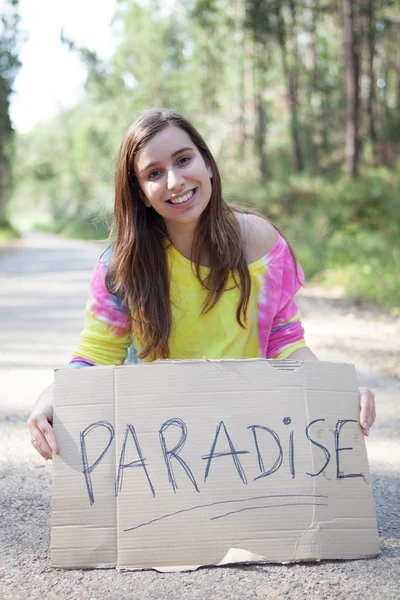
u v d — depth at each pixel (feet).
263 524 7.09
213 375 7.45
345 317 27.30
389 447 11.38
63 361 18.76
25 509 8.87
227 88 110.11
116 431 7.29
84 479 7.17
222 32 101.14
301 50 106.63
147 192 8.14
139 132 8.09
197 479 7.17
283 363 7.54
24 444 11.57
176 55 142.20
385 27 77.71
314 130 92.07
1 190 167.84
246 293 8.40
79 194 195.93
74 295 36.06
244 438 7.32
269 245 8.69
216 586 6.63
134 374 7.41
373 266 37.96
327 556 7.10
